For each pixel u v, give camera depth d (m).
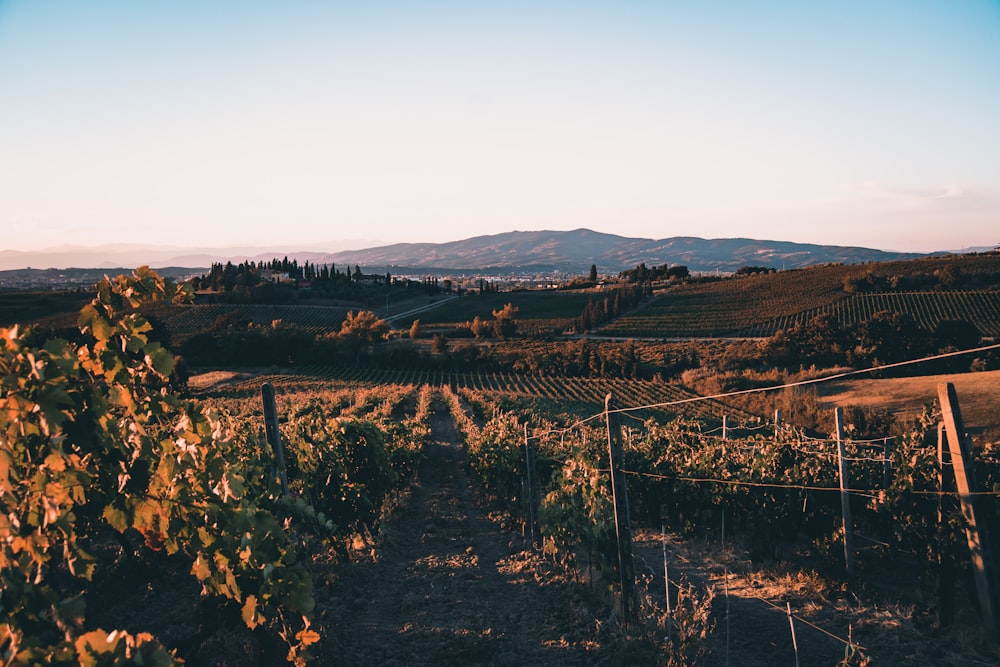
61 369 3.44
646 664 7.18
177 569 9.53
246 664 6.30
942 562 8.42
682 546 13.52
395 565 11.80
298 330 86.75
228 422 13.33
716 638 8.12
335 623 8.38
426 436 25.91
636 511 15.97
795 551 12.85
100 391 3.89
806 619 8.78
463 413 37.66
